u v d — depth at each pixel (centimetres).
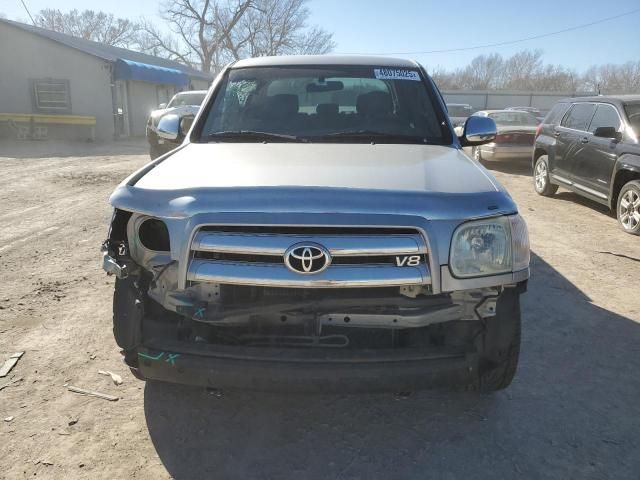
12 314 421
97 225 701
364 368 236
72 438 279
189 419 298
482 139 398
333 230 236
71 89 2098
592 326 424
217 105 391
